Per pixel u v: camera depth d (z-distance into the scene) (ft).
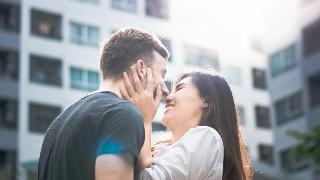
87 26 149.59
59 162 10.57
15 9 142.61
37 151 138.72
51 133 11.09
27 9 143.54
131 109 10.57
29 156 137.69
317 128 75.46
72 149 10.46
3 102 138.82
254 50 176.04
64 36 146.41
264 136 170.81
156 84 11.78
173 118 13.20
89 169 10.38
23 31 142.41
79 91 145.89
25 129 138.51
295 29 148.15
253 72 173.88
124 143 10.20
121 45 11.53
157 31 160.04
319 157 75.36
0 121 136.87
